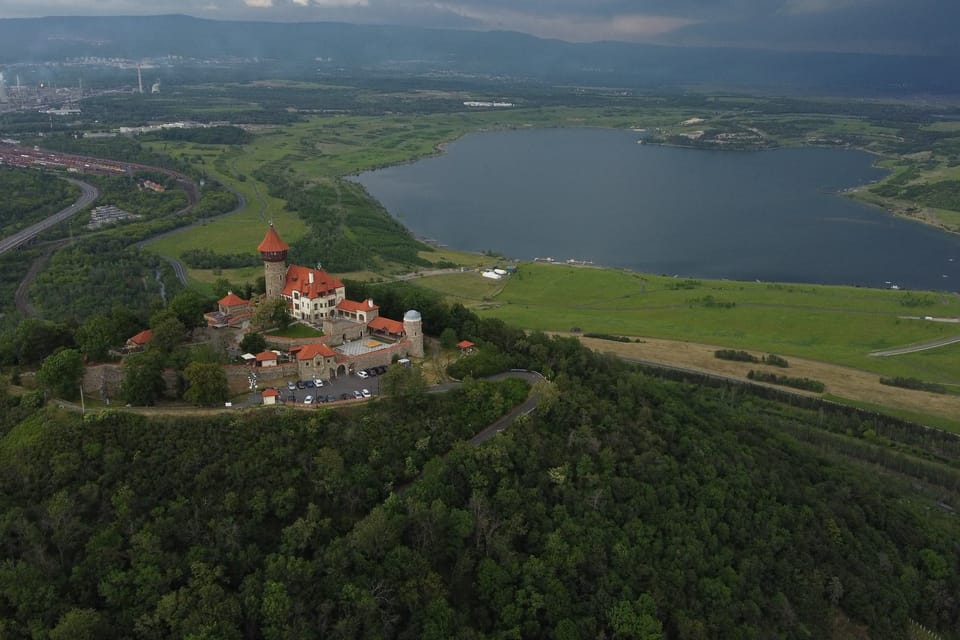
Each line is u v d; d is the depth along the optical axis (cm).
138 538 14338
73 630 12525
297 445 17038
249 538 15138
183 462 16175
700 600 16775
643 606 15712
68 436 16488
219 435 16888
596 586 15988
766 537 18975
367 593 14138
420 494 16338
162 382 18800
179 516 15162
